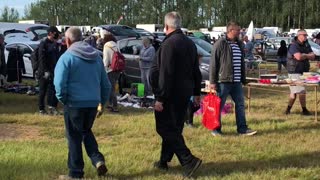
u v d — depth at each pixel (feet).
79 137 24.70
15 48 61.16
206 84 39.42
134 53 57.62
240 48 33.94
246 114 42.16
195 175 25.72
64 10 371.76
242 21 321.52
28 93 53.16
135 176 25.68
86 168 26.08
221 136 33.58
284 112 43.78
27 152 29.17
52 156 28.35
